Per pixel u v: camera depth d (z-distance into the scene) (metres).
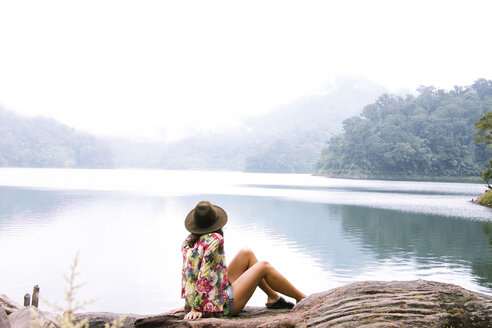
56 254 15.62
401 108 152.50
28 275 12.60
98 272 13.14
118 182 79.56
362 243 19.27
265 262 3.51
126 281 12.17
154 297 10.77
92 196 44.50
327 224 26.02
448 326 2.60
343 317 2.73
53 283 11.83
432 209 36.31
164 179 105.69
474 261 15.51
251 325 2.98
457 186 87.88
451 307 2.79
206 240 3.19
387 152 130.75
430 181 122.00
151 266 13.97
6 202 36.22
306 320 2.96
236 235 21.33
